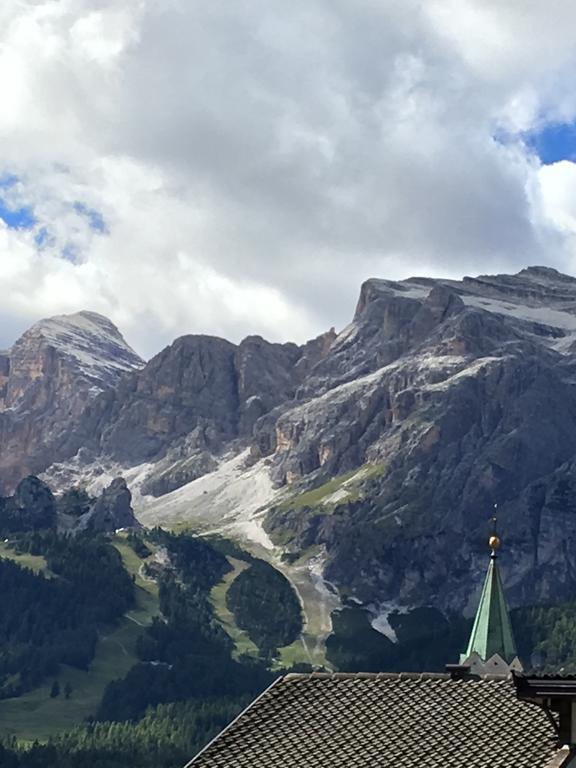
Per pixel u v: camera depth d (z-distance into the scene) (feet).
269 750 223.92
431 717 220.43
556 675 204.74
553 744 202.69
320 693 234.38
